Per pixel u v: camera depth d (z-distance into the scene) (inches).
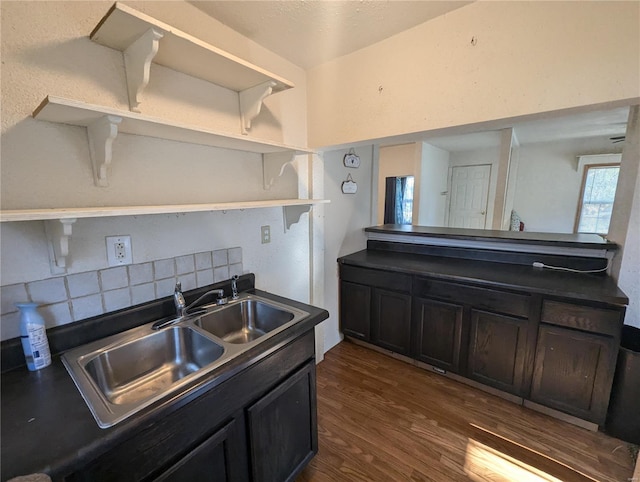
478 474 57.5
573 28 46.7
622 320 60.1
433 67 59.5
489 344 76.6
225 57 45.7
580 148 206.2
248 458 43.6
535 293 68.0
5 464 24.3
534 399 71.9
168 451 33.0
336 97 74.7
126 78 44.5
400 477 57.1
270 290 75.9
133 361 45.9
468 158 238.1
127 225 47.8
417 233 106.1
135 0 44.6
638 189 65.0
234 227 64.9
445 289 81.8
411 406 76.2
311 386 54.8
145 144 48.1
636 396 61.2
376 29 60.9
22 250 38.3
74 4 39.2
